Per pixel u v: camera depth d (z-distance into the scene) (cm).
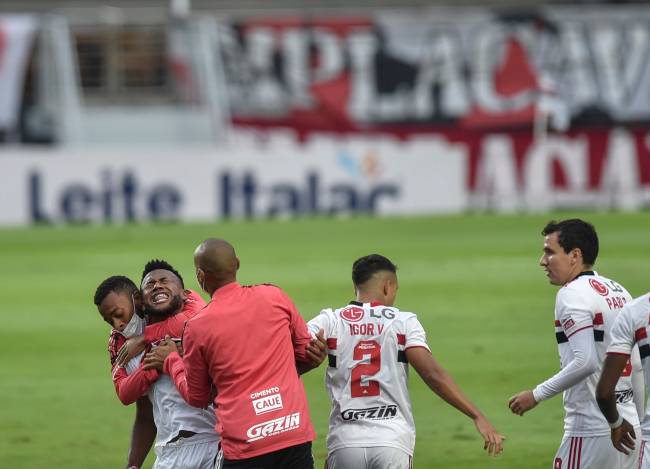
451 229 8525
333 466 2031
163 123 11838
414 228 8656
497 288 5559
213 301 1983
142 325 2192
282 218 9862
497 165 10419
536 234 8044
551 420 3194
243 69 11800
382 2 13050
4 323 4991
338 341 2038
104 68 12069
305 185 9975
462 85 11725
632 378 2067
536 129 11625
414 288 5591
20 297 5706
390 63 11744
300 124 11769
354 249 7319
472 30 11738
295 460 1944
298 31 11769
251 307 1973
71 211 9781
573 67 11631
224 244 1994
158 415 2125
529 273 6044
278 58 11769
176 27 11906
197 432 2086
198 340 1948
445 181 10106
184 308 2173
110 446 3052
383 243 7631
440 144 10319
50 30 11781
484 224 8912
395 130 11706
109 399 3603
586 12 11688
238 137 11769
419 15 12119
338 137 11738
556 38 11688
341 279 5956
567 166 10481
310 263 6644
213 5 12950
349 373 2028
